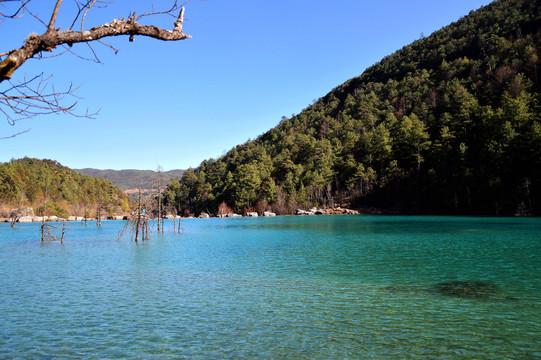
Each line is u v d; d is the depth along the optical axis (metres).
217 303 15.53
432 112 149.00
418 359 9.61
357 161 153.62
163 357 10.16
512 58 140.25
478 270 21.17
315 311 14.06
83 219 129.50
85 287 19.09
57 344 11.25
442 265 23.14
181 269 24.20
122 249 37.69
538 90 113.69
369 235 45.59
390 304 14.77
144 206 50.34
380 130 145.62
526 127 91.44
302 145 191.25
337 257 27.80
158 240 48.09
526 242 33.91
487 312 13.39
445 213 102.88
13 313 14.46
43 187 160.75
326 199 141.75
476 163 100.56
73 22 3.58
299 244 38.00
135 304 15.61
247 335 11.70
